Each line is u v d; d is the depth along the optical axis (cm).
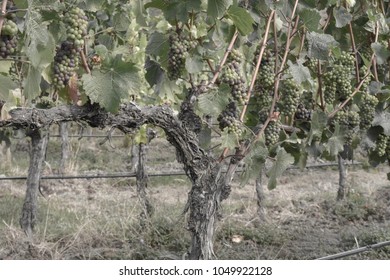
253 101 568
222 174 503
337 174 1254
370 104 603
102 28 632
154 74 516
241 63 520
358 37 629
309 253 762
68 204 950
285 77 529
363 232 816
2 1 351
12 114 394
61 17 397
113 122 439
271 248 777
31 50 366
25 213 756
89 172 1180
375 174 1235
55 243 734
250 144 504
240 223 864
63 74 403
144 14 588
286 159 527
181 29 474
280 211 963
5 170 1164
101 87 412
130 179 1143
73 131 1492
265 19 551
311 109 588
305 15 524
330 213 950
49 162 1238
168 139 479
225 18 495
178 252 743
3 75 358
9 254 725
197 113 479
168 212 864
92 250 734
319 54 543
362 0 622
